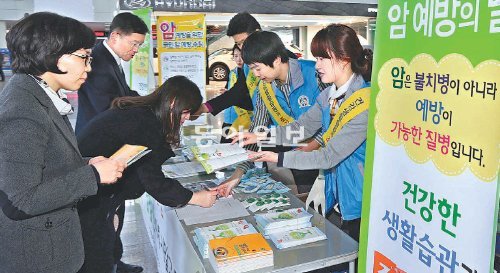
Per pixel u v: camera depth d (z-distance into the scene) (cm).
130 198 171
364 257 132
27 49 106
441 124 97
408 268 113
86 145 145
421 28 101
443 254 100
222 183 190
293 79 197
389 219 119
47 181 107
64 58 111
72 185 109
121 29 249
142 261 269
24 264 111
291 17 851
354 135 147
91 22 823
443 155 98
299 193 225
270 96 211
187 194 159
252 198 183
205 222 160
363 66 147
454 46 91
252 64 177
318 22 964
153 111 148
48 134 109
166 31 374
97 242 154
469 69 88
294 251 136
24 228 109
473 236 91
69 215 119
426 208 105
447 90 95
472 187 90
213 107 263
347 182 156
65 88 119
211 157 168
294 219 151
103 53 250
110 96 250
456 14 90
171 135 149
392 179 117
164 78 383
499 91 81
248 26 235
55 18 109
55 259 115
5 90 108
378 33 117
